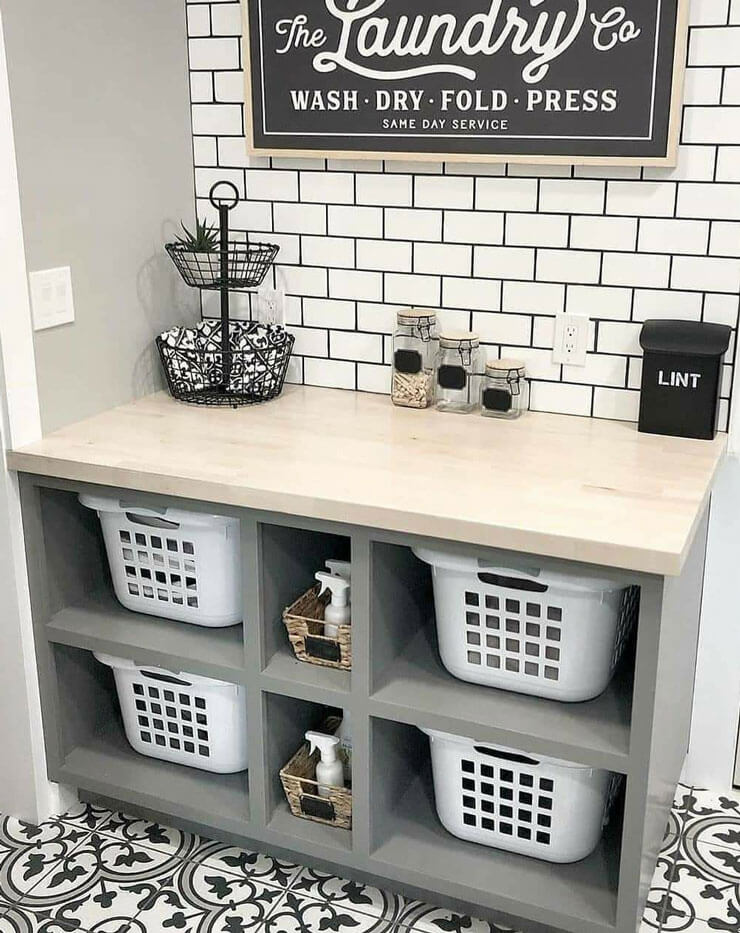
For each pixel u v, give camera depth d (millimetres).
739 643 2562
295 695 2277
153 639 2434
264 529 2230
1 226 2250
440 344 2578
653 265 2422
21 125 2270
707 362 2322
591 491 2080
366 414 2594
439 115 2486
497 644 2170
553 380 2582
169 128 2713
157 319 2764
